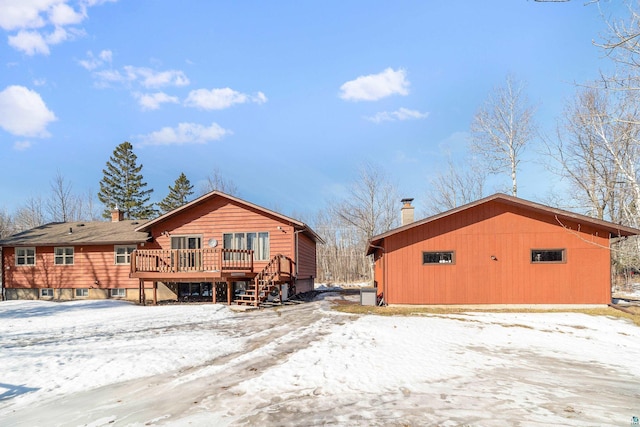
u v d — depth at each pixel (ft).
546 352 28.30
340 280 150.82
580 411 16.94
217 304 56.95
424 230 52.26
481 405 17.66
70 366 25.12
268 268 61.72
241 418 16.56
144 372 23.90
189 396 19.60
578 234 49.73
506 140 93.76
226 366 24.91
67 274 71.20
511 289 50.31
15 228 146.82
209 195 66.33
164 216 66.08
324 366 24.20
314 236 77.56
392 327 37.40
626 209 53.62
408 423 15.67
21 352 28.81
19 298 72.23
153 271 59.21
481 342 31.48
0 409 18.65
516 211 51.16
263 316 46.70
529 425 15.44
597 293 49.16
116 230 75.41
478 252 51.16
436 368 23.89
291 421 16.08
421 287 51.85
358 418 16.25
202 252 58.54
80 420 16.96
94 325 40.78
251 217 66.33
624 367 24.43
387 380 21.49
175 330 37.73
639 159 51.16
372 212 131.03
